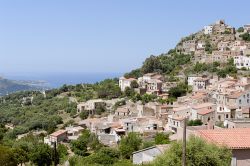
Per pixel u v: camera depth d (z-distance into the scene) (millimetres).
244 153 52188
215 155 49969
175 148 51844
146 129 168000
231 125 84438
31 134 186625
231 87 197125
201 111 157125
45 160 132000
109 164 108562
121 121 183625
